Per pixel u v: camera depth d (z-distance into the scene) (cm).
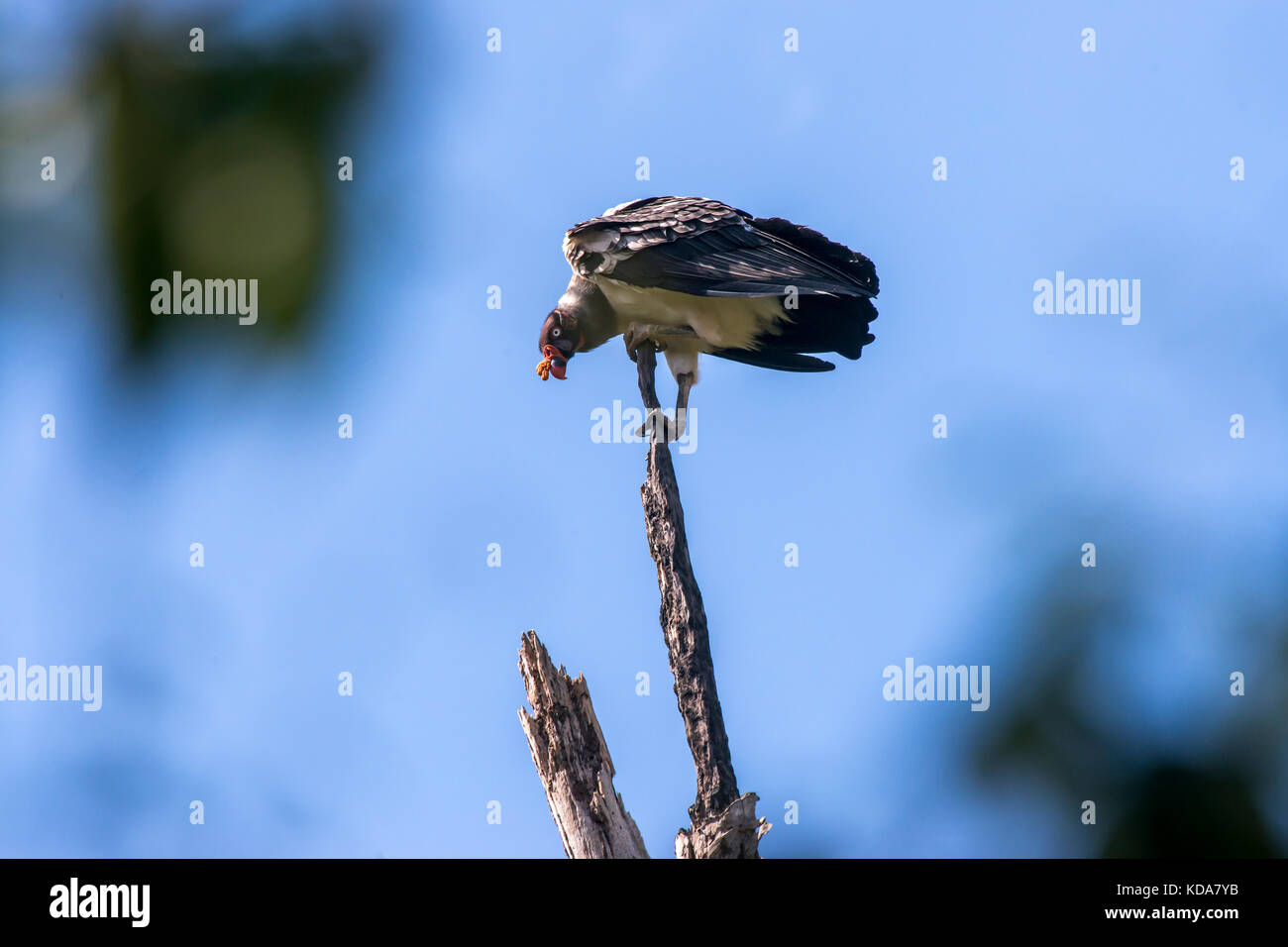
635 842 991
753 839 916
